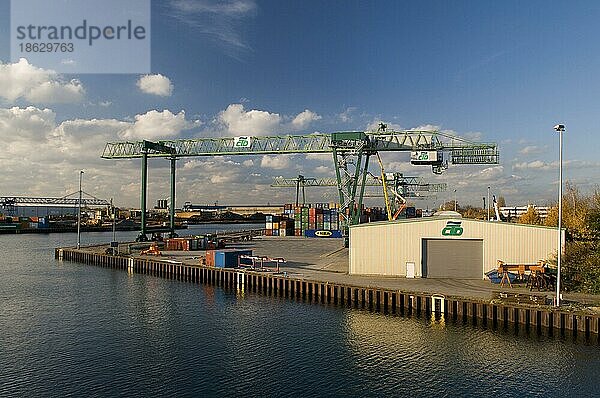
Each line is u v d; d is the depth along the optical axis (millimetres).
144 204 95688
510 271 41062
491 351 28234
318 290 43875
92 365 26766
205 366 26562
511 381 24062
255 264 58500
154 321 36344
